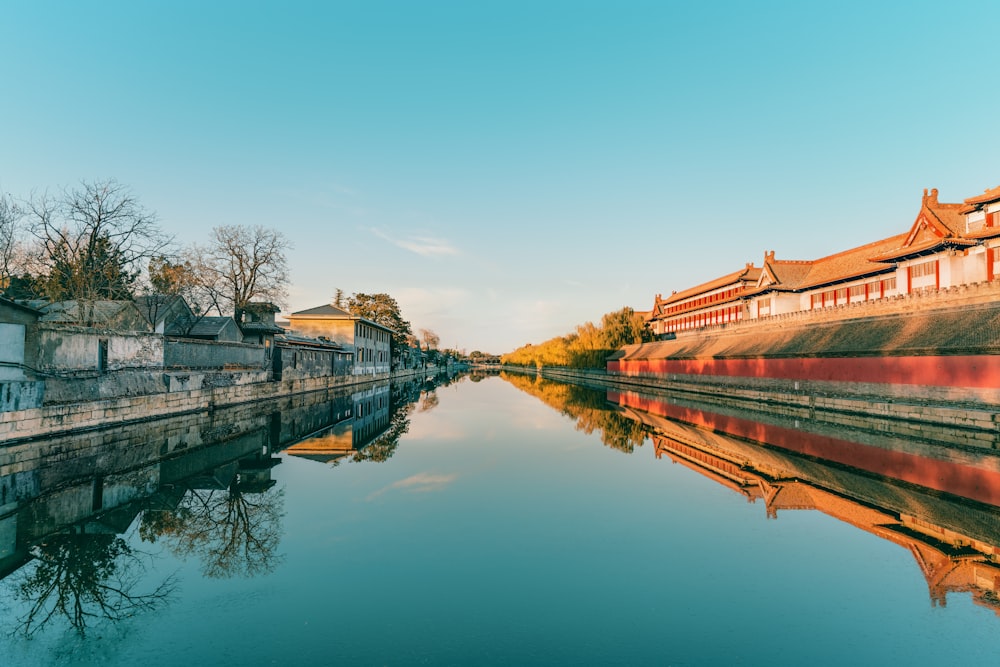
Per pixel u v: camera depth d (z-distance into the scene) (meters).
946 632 6.54
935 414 22.75
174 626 6.53
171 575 8.02
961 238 31.34
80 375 18.59
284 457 17.14
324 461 16.53
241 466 15.71
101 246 29.19
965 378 22.25
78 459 16.06
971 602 7.35
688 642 6.26
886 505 11.98
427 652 5.98
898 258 36.62
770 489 13.36
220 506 11.57
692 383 50.75
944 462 16.84
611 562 8.63
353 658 5.86
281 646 6.09
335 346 52.25
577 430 24.02
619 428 24.89
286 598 7.26
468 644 6.15
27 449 15.82
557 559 8.73
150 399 22.47
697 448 19.30
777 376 36.19
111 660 5.80
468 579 7.92
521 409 34.41
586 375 88.38
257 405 32.31
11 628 6.50
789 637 6.39
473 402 40.25
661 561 8.70
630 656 5.95
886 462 16.81
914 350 24.70
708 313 67.50
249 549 9.03
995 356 21.00
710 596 7.47
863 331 30.61
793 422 27.48
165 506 11.55
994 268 29.77
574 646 6.14
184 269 41.84
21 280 32.66
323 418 28.03
